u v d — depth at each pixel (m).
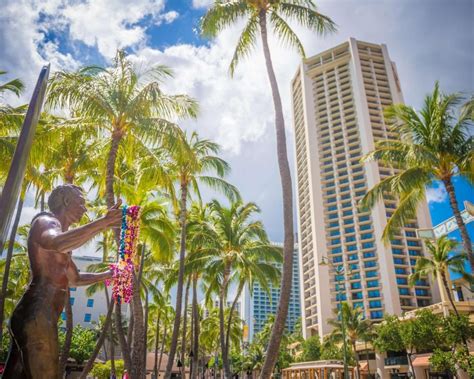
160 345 64.12
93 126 15.44
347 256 83.62
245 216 24.64
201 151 21.81
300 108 112.62
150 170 15.38
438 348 28.81
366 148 89.56
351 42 102.88
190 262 23.80
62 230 3.03
